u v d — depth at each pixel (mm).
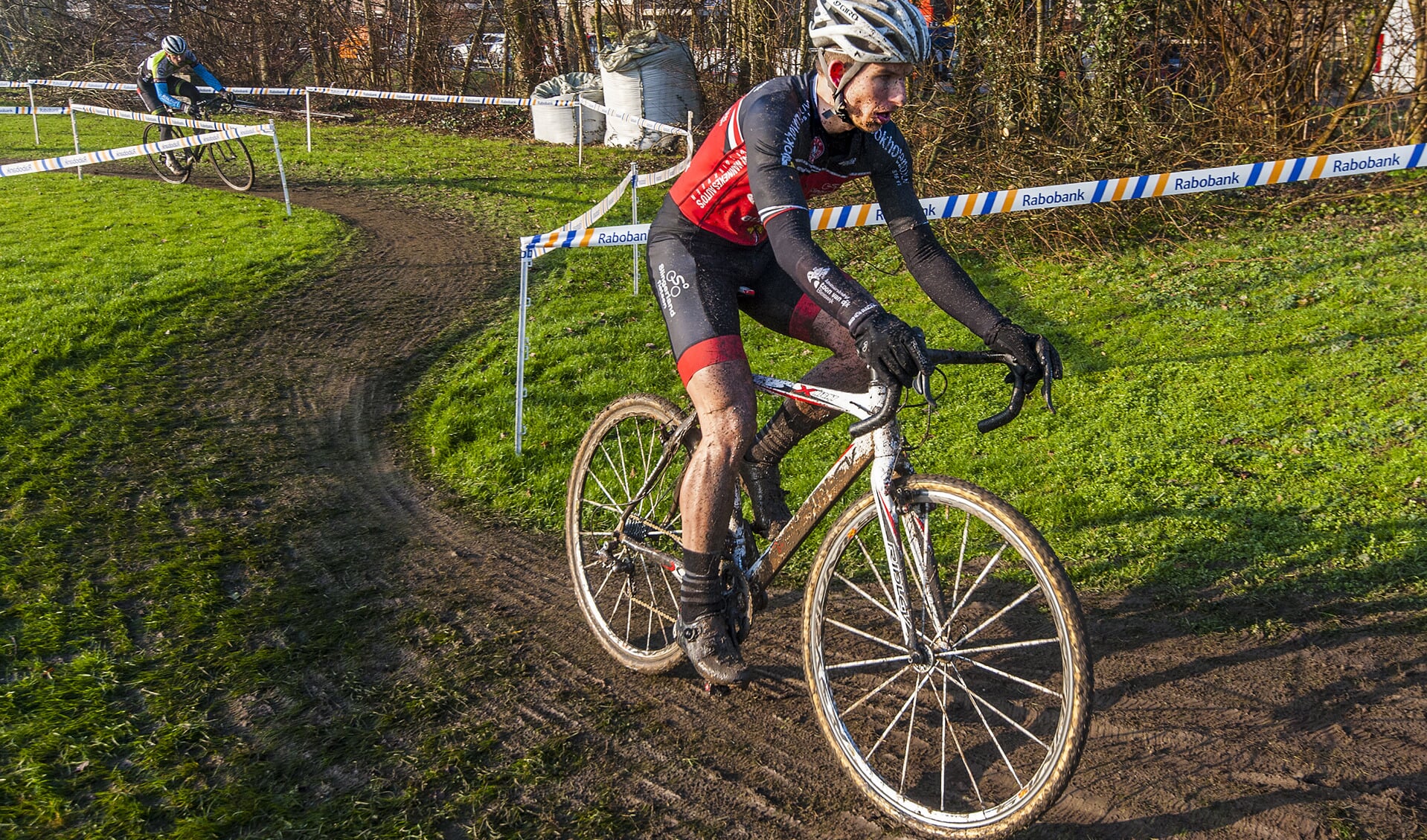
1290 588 2832
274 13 16641
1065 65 7348
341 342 6000
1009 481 3725
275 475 4125
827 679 2184
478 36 15797
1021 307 5949
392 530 3650
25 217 9125
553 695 2564
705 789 2188
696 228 2260
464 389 5129
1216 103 7688
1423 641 2521
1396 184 7273
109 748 2277
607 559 2820
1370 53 7445
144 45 17281
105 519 3625
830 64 1960
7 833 1995
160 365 5465
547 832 2041
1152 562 3051
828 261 1924
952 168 7496
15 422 4527
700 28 12352
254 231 8578
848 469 2170
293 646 2781
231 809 2074
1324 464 3576
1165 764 2170
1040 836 1994
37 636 2758
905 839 2006
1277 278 5883
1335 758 2133
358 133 14047
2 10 17406
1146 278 6238
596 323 6133
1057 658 2627
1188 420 4125
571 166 11430
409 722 2428
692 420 2535
